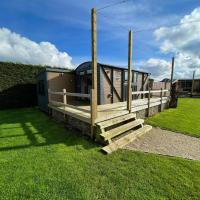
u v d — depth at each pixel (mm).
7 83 11008
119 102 9180
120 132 5047
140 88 11703
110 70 8711
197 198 2424
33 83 12172
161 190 2600
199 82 26422
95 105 4883
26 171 3100
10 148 4191
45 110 9680
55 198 2395
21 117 8250
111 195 2477
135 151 4129
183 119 7871
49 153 3918
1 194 2463
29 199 2369
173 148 4426
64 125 6523
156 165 3389
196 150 4320
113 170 3178
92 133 4871
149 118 8031
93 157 3738
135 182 2799
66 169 3195
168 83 16734
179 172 3123
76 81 10570
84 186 2680
